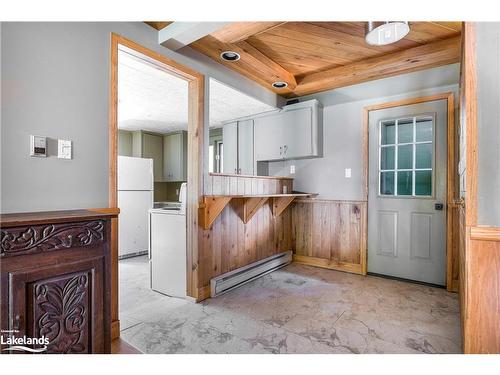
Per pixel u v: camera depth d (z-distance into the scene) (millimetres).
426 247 3045
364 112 3422
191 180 2602
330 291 2818
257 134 4113
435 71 2924
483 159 1274
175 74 2467
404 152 3223
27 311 1073
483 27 1282
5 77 1459
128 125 5023
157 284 2842
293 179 4000
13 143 1481
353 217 3477
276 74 3096
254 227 3348
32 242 1089
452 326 2088
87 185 1775
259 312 2336
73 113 1718
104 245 1312
